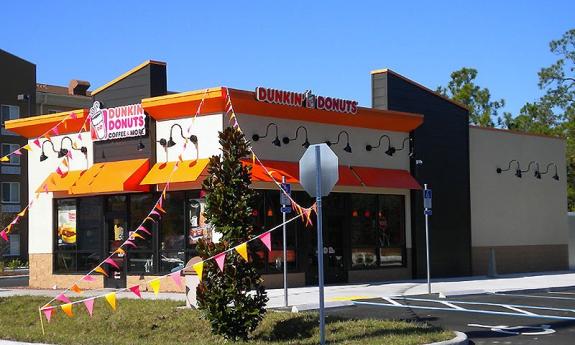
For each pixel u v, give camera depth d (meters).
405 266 25.81
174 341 13.95
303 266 22.58
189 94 21.11
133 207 23.25
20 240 52.34
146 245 22.77
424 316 15.82
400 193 25.86
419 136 26.41
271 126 21.89
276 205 21.97
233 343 12.59
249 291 13.02
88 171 23.56
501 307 17.44
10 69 53.44
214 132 20.98
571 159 49.28
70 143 24.62
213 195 12.97
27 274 38.62
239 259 12.89
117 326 15.66
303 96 22.11
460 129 28.11
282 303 17.50
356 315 15.85
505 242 29.84
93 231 24.28
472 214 28.53
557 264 32.09
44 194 25.45
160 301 17.72
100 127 23.52
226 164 12.98
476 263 28.52
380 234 25.12
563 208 32.69
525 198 30.95
